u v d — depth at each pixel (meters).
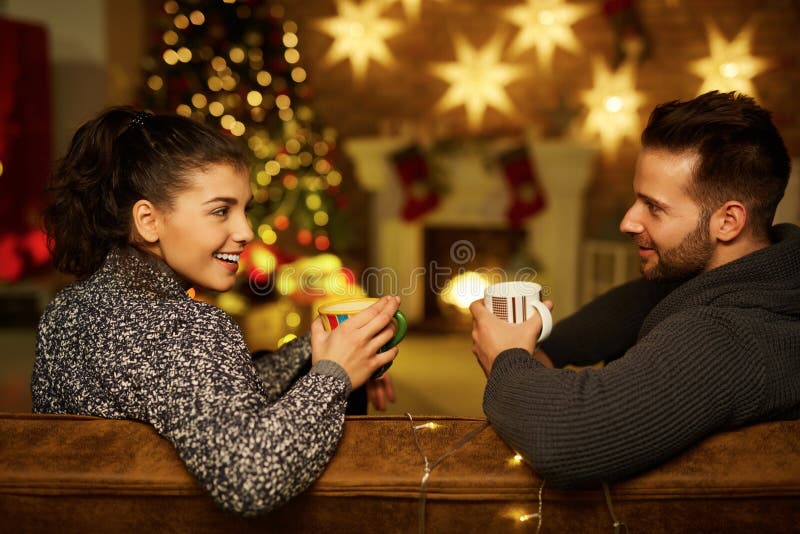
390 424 0.85
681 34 4.29
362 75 4.52
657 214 0.95
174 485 0.76
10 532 0.78
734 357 0.79
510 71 4.46
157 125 0.92
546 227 4.12
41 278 3.97
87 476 0.76
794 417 0.86
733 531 0.77
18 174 3.88
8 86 3.76
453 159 4.01
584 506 0.77
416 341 3.90
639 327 1.28
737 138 0.89
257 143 3.73
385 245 4.21
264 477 0.69
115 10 4.11
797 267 0.90
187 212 0.89
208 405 0.72
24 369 3.12
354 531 0.79
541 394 0.77
